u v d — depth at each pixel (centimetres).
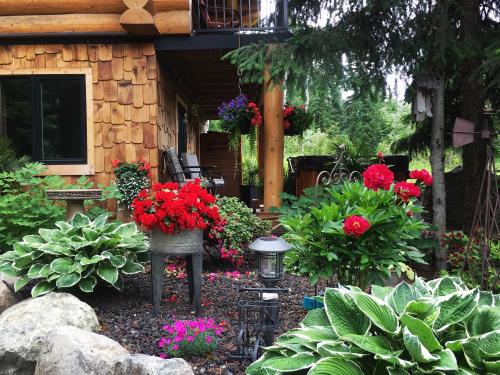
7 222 484
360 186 362
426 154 788
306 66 520
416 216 521
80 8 601
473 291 192
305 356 188
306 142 1689
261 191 960
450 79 638
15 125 631
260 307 277
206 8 678
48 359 244
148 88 614
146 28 570
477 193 581
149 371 238
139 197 370
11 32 606
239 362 278
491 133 410
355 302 190
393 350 180
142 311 366
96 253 384
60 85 623
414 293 204
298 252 340
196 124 1157
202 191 370
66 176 622
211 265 532
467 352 176
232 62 551
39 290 355
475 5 531
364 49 516
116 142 617
